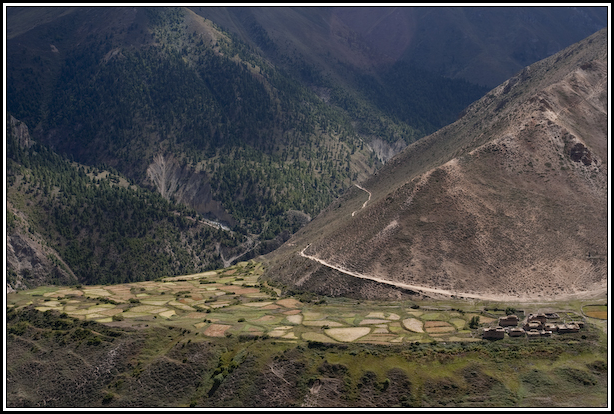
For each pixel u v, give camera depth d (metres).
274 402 134.50
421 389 130.50
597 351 135.12
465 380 131.25
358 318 165.50
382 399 130.12
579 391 125.06
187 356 151.88
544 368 131.88
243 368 143.25
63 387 152.00
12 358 165.75
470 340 144.25
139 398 143.75
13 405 149.25
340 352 143.50
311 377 137.12
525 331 144.88
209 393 140.50
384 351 141.88
